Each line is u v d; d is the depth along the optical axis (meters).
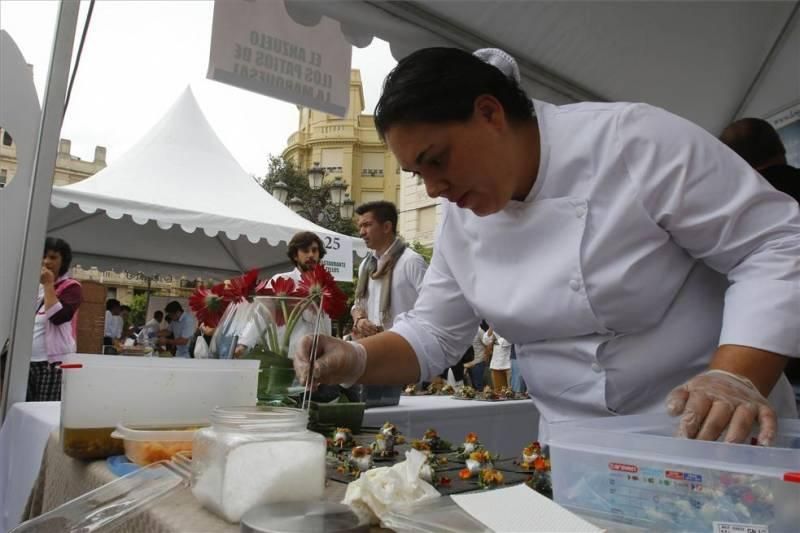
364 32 1.52
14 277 1.44
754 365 0.69
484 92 0.82
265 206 5.16
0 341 1.42
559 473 0.54
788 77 2.06
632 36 1.78
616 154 0.88
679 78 2.04
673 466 0.46
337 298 1.07
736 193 0.82
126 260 6.34
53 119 1.49
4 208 1.42
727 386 0.60
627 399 0.95
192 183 4.89
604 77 1.96
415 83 0.77
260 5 1.41
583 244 0.90
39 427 1.04
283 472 0.52
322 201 15.07
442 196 0.86
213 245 6.31
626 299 0.89
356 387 1.43
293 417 0.58
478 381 4.34
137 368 0.80
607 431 0.51
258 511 0.48
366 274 2.69
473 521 0.46
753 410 0.55
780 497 0.42
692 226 0.84
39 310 2.74
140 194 4.52
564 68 1.88
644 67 1.93
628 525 0.48
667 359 0.92
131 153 5.05
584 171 0.91
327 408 1.17
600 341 0.92
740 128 1.59
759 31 1.94
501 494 0.53
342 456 0.87
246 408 0.62
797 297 0.71
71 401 0.77
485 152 0.82
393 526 0.47
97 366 0.78
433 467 0.83
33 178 1.46
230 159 5.34
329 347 1.01
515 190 0.94
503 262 1.00
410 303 2.49
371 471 0.54
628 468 0.49
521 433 1.84
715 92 2.16
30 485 1.03
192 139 5.20
